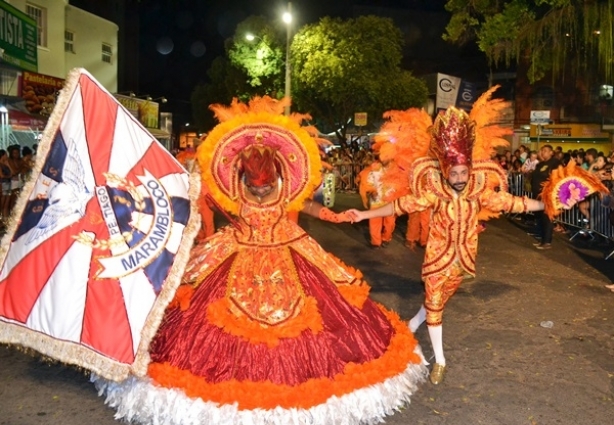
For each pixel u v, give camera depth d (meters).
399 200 4.94
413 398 4.73
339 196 23.20
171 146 28.98
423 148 5.17
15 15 15.09
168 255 4.02
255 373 3.83
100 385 4.38
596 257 10.54
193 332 4.00
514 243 12.09
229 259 4.32
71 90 4.15
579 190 4.86
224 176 4.43
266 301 4.13
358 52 28.48
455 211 4.88
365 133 33.84
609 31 12.52
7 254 4.05
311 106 30.56
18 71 15.48
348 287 4.39
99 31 25.44
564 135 29.69
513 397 4.78
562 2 12.55
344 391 3.83
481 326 6.50
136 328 3.87
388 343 4.32
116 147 4.14
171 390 3.78
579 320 6.75
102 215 4.01
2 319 3.91
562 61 14.37
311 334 4.01
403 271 9.29
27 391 4.73
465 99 19.59
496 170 4.94
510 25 13.49
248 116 4.51
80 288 3.88
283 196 4.49
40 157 4.12
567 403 4.70
